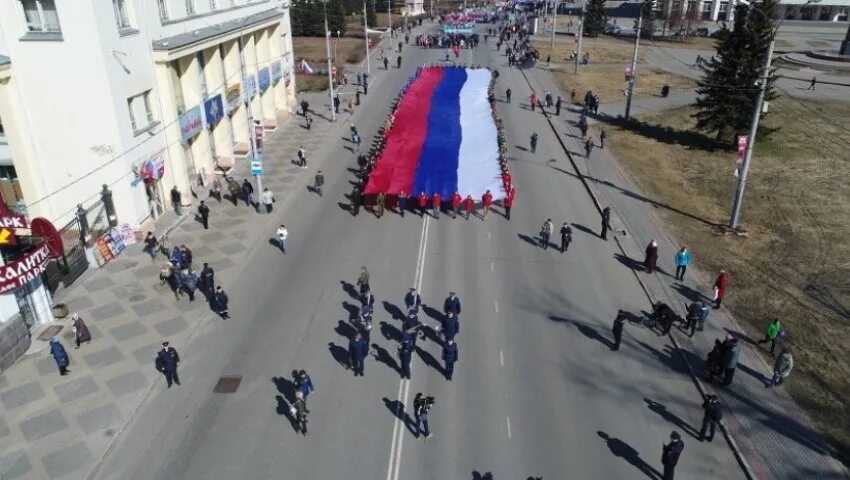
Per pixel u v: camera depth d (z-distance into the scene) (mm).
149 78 33250
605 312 26656
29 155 30875
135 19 31844
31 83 29828
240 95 46188
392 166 40156
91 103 29938
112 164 31141
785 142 49688
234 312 26438
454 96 58594
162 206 35625
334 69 66062
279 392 21688
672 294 28078
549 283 28906
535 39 102188
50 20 28984
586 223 35312
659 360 23641
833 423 20516
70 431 19906
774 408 21141
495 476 18219
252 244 32500
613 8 142625
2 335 22516
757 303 27516
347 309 26688
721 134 48188
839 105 60656
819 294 28359
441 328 24344
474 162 41156
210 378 22391
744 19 45094
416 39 99000
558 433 19938
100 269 29734
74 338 24516
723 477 18406
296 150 47344
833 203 38531
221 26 41281
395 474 18266
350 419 20391
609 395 21719
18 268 22562
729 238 33750
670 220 35844
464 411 20797
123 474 18312
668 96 64375
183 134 36438
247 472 18344
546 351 24000
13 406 20969
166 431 19953
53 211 32312
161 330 25156
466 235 33719
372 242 32812
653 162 45375
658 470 18562
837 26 113750
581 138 50594
